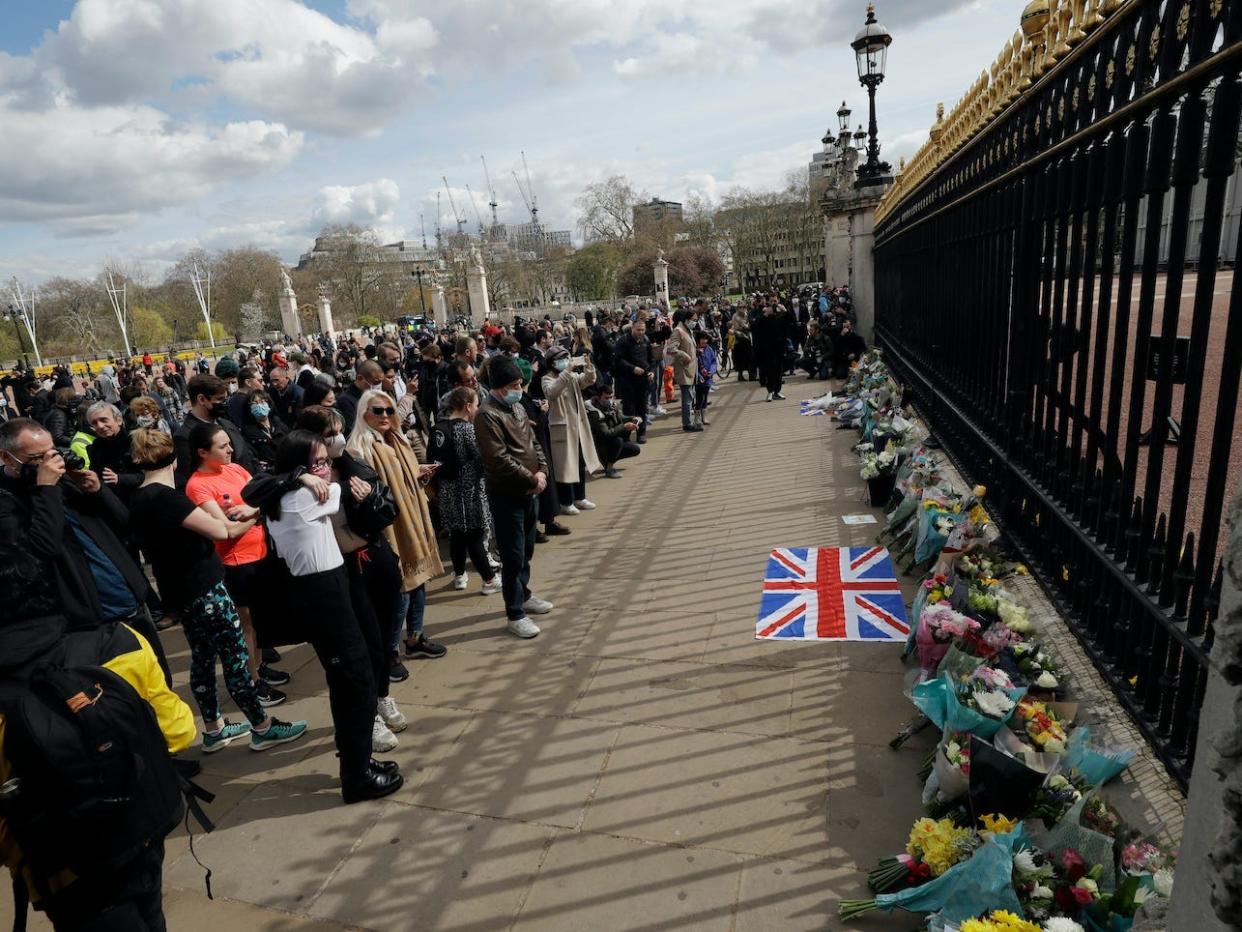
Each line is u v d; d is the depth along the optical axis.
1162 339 2.38
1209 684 1.07
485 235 119.00
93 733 1.90
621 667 4.07
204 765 3.62
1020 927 1.89
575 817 2.95
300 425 3.38
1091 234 3.00
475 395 5.24
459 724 3.69
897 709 3.42
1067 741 2.55
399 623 4.13
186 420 5.06
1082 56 3.08
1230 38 1.91
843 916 2.35
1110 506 2.86
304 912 2.63
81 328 79.88
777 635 4.23
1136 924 1.68
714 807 2.91
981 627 3.16
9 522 2.40
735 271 97.00
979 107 4.98
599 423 8.32
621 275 81.06
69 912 2.07
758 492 7.16
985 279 4.94
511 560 4.53
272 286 88.62
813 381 14.41
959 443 5.84
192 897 2.74
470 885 2.67
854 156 18.05
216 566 3.63
